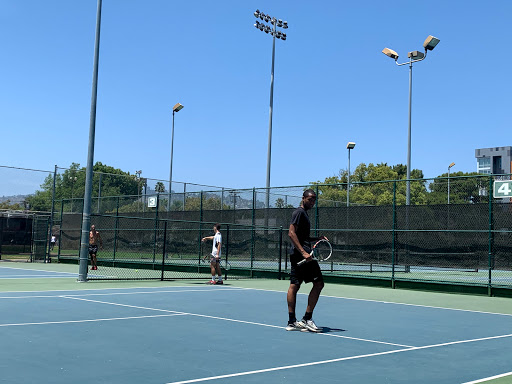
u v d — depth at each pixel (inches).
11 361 222.8
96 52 621.3
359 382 202.5
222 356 244.7
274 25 1208.8
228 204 923.4
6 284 578.6
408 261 685.9
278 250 821.2
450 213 663.1
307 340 292.2
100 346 259.8
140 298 477.7
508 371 227.6
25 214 1112.2
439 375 217.6
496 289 620.1
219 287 625.0
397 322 375.2
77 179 1173.1
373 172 2748.5
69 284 600.4
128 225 1044.5
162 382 194.9
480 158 6766.7
